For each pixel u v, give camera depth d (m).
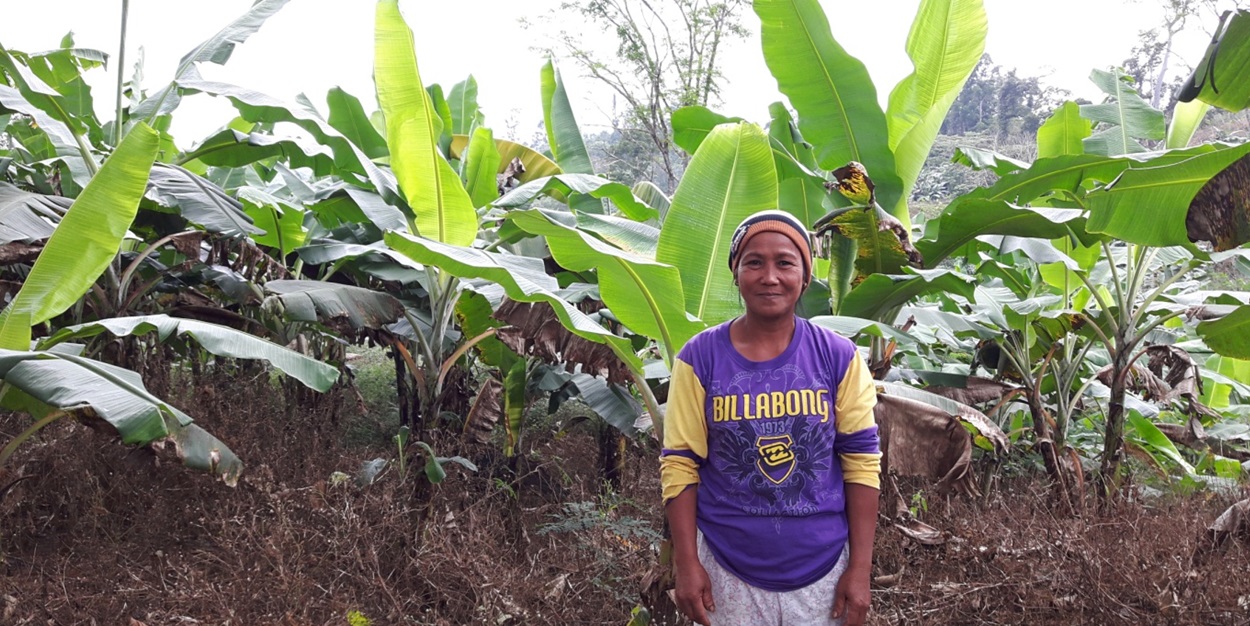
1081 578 3.68
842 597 2.29
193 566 3.86
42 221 4.30
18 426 5.09
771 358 2.28
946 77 5.03
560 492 5.55
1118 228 3.82
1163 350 4.99
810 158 5.73
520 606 3.68
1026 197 5.29
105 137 6.39
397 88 4.16
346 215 5.89
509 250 5.85
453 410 5.62
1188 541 4.04
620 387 5.29
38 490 4.41
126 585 3.77
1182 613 3.41
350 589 3.80
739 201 3.64
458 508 4.50
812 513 2.26
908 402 3.69
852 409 2.30
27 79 4.51
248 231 4.66
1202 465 6.78
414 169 4.34
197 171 6.84
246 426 5.50
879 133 4.96
